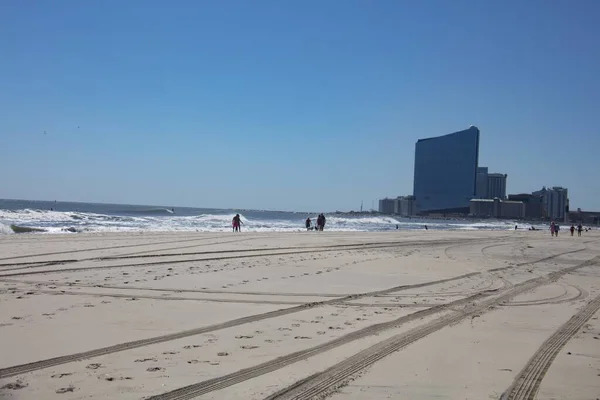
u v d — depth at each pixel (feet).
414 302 41.22
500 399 18.78
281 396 18.44
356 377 20.90
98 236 100.37
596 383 21.25
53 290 40.16
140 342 25.67
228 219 275.59
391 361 23.49
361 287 48.47
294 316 33.55
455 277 59.82
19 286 41.63
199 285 45.52
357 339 27.66
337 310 36.37
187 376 20.48
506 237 188.03
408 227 293.02
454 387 20.04
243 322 31.14
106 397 18.01
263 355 23.89
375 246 104.32
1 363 21.63
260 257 72.33
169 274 51.67
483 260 85.81
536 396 19.29
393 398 18.54
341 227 247.09
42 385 19.08
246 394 18.56
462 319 34.81
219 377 20.43
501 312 38.32
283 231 157.38
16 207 447.42
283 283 48.96
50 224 169.27
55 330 27.53
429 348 26.21
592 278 67.00
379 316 34.63
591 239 199.00
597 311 40.50
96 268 53.78
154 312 33.17
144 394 18.35
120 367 21.47
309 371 21.50
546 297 47.55
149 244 85.25
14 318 30.04
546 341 29.01
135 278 48.11
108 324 29.35
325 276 55.52
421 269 66.69
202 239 103.55
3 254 62.49
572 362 24.50
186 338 26.78
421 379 20.97
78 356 22.91
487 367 23.15
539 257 99.25
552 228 225.15
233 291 43.14
